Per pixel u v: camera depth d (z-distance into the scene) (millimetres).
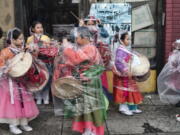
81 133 4277
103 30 5609
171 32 5582
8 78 4129
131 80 4750
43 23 5750
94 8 5605
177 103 5035
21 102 4195
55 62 4227
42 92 5309
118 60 4613
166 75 4844
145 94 5820
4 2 5555
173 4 5512
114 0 5668
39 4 5695
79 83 3799
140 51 5801
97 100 3902
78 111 3906
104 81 4957
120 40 4715
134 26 5742
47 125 4559
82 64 3836
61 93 3805
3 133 4324
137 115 4898
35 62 4281
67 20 5742
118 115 4895
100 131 3982
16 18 5559
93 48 3893
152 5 5707
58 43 5223
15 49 4109
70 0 5680
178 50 4836
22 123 4332
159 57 5742
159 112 5008
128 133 4289
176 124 4559
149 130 4371
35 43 5012
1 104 4156
